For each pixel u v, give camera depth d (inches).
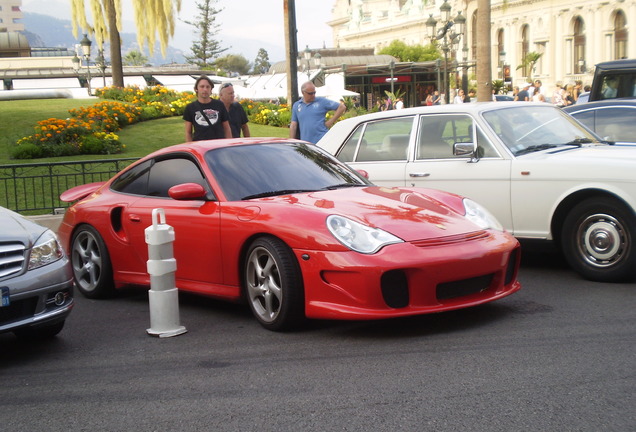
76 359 179.9
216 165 217.9
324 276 178.7
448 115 275.6
